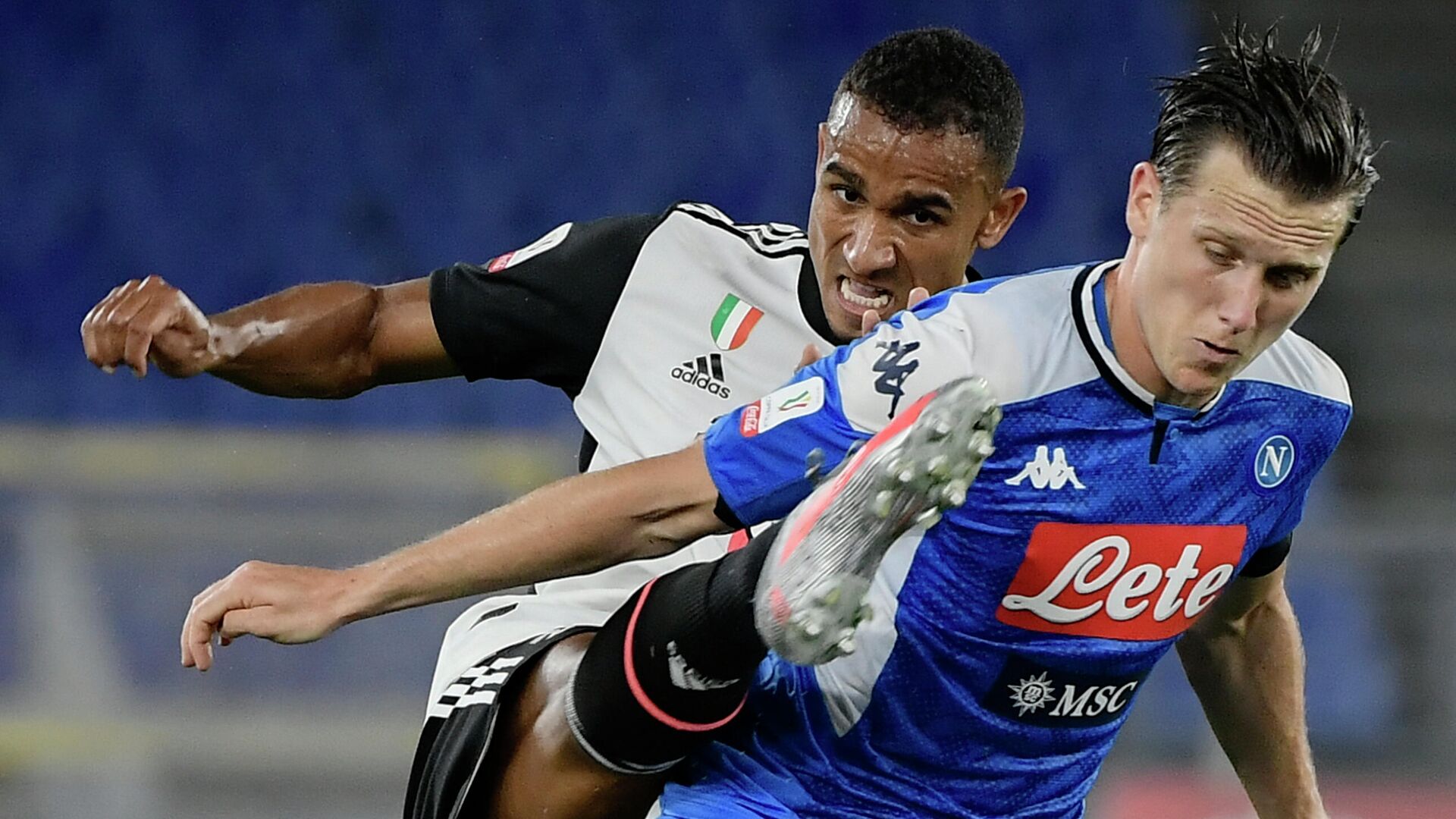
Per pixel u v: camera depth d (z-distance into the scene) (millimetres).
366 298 13008
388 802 25328
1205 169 8742
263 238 40531
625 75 43094
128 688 24422
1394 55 46375
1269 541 10812
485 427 36625
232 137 41281
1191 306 8867
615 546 9711
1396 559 26266
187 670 24766
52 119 40812
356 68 42375
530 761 11156
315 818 25125
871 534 8898
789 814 10555
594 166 42219
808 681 10477
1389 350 41625
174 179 40750
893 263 11500
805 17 44219
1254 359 9180
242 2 42438
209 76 41750
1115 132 43500
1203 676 12492
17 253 39281
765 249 12727
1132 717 25531
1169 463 9688
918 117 11297
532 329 12836
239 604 9539
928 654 10000
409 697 25750
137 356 10742
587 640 11438
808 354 10734
